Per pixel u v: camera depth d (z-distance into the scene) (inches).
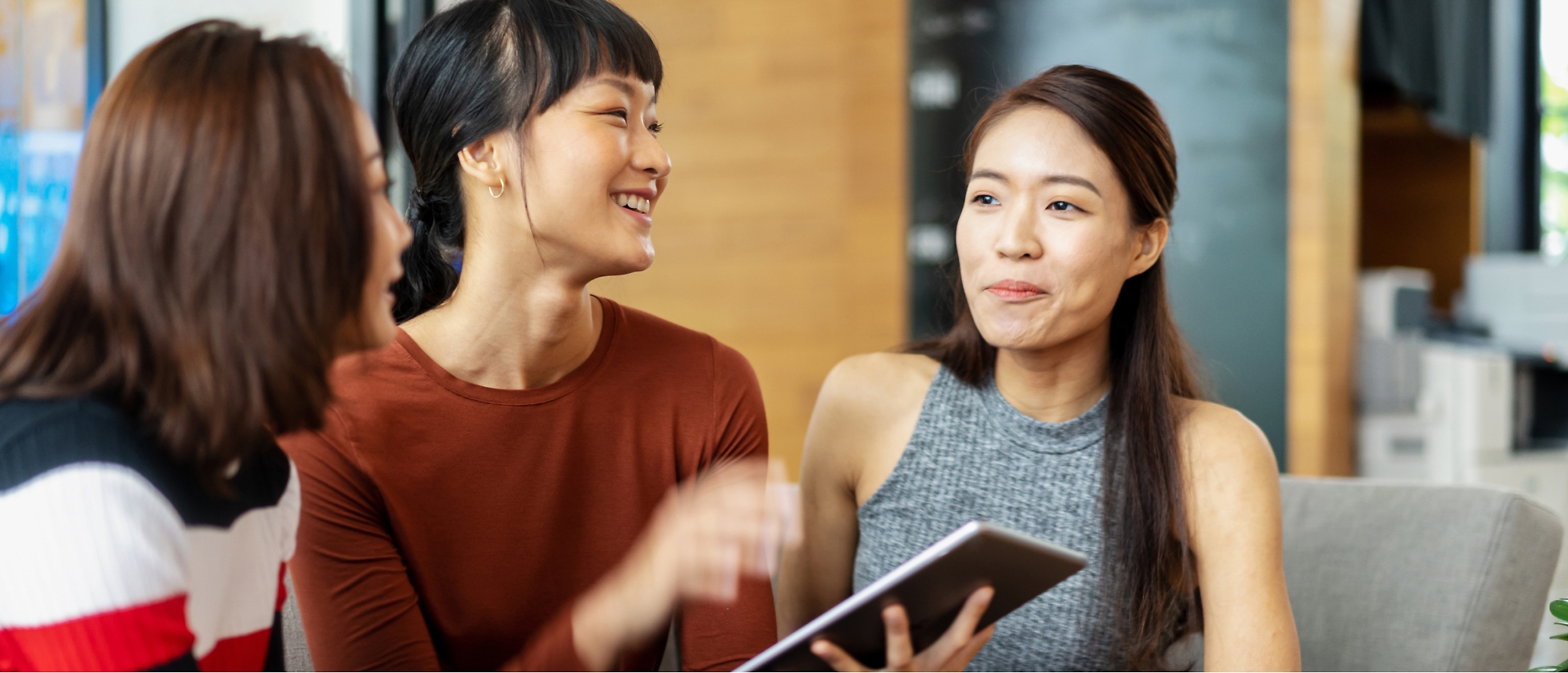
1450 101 188.7
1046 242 44.4
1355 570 53.0
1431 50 177.6
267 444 34.1
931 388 50.8
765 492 42.0
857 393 52.0
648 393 48.4
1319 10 142.6
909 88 166.4
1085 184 44.1
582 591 47.3
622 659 45.3
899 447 50.6
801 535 52.7
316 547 44.3
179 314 28.5
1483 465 151.5
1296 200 144.2
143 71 29.1
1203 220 147.4
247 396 29.1
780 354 179.5
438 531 45.8
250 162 28.9
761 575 46.8
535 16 42.9
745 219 180.7
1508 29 231.9
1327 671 52.3
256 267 28.9
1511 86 231.9
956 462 49.2
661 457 48.5
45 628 27.0
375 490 45.1
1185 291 148.0
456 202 45.3
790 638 33.6
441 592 46.3
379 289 32.6
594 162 42.6
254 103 29.1
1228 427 46.8
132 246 28.4
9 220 92.8
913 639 35.2
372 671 44.6
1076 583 46.7
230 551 31.0
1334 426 148.5
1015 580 34.0
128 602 27.2
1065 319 44.8
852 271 174.1
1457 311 202.2
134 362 28.6
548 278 44.4
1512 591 50.2
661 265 185.9
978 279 45.8
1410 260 238.7
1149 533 45.9
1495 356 154.1
